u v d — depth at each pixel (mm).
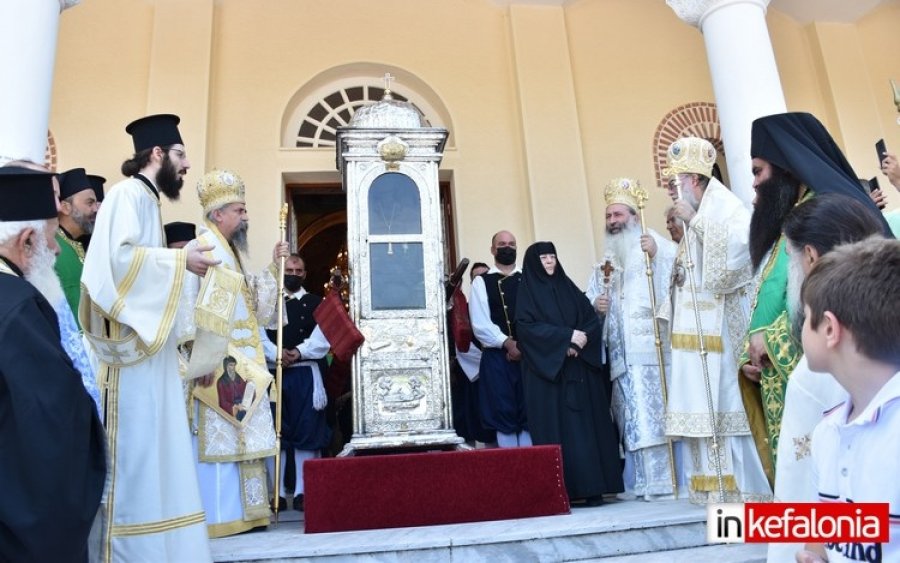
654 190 7137
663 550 2930
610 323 4613
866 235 1905
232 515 3547
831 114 7480
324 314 3959
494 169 6930
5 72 3838
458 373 5223
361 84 7047
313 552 2719
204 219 4145
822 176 2391
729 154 5160
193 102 6395
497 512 3371
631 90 7375
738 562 2596
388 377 3838
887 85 7648
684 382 3672
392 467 3336
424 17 7219
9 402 1719
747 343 2750
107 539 2504
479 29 7297
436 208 4090
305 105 6922
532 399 4141
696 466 3701
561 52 7207
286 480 4789
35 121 3889
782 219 2604
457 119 7000
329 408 5105
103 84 6465
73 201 3984
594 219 6926
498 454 3432
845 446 1357
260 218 6445
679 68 7520
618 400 4594
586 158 7113
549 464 3488
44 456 1691
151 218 3057
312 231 9539
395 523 3287
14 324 1743
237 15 6891
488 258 6688
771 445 2602
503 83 7191
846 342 1320
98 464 1926
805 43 7762
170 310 2777
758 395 2822
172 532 2627
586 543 2871
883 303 1261
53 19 4094
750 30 5238
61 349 1830
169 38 6543
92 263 2738
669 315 3998
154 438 2682
